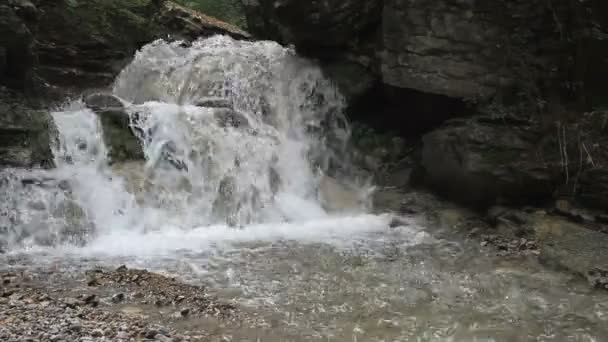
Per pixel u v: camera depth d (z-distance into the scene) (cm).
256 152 1167
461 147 1038
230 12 2189
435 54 1123
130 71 1436
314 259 834
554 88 1051
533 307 674
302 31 1302
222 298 672
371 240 948
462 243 934
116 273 728
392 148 1259
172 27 1653
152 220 987
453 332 602
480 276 776
